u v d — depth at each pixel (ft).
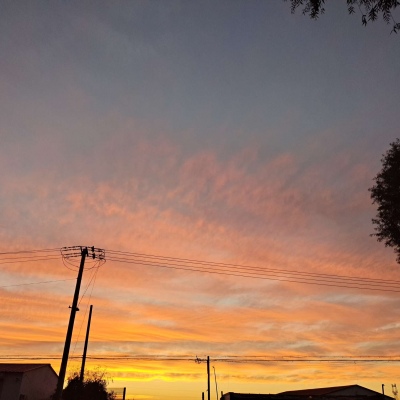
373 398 101.96
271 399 95.61
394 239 54.60
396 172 52.65
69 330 84.48
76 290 89.10
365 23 27.20
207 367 193.16
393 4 26.18
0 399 118.62
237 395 94.89
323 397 98.53
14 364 136.87
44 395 134.10
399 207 52.47
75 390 122.42
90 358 132.57
